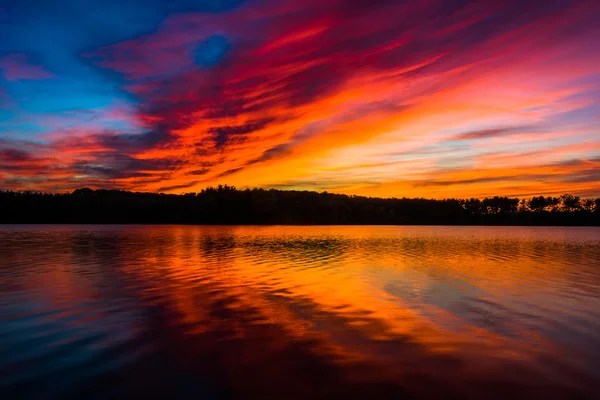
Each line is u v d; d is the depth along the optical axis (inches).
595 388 283.6
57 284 677.9
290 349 360.8
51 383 291.3
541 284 692.7
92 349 359.3
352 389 283.1
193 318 462.0
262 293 604.1
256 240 2027.6
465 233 3464.6
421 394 275.6
